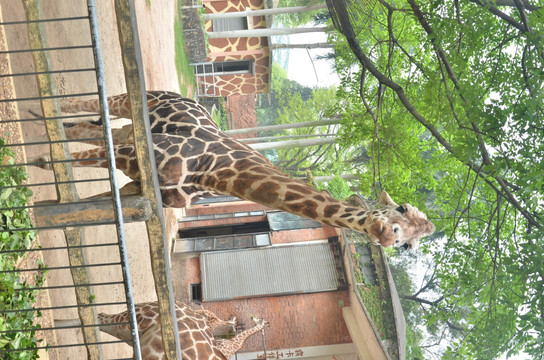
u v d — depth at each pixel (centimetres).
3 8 557
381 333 1305
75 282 447
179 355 425
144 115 368
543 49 765
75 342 695
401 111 1248
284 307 1512
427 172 1292
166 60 1571
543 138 802
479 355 982
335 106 1600
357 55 911
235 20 2239
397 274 2570
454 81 851
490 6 819
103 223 390
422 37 1192
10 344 372
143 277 1072
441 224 1229
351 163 3041
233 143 494
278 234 1636
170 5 1714
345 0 798
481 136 843
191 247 1617
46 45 372
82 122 610
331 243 1608
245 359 1466
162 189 462
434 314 1128
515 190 958
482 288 1041
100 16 935
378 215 385
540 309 868
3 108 411
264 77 2306
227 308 1510
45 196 634
